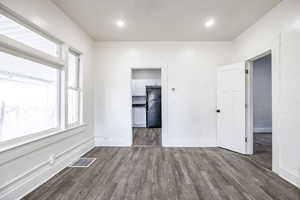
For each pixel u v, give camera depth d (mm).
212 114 4203
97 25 3361
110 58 4246
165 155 3514
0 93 1869
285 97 2398
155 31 3648
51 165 2500
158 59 4227
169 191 2111
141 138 5211
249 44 3420
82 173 2627
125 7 2719
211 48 4207
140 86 7609
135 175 2561
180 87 4227
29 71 2252
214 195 2023
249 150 3572
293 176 2262
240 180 2400
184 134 4219
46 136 2352
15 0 1876
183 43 4215
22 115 2148
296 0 2219
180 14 2938
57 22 2666
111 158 3328
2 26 1838
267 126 6410
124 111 4262
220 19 3107
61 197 1970
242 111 3570
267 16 2850
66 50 2926
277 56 2547
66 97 2916
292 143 2279
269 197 1980
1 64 1871
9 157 1789
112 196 2000
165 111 4223
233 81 3748
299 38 2162
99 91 4258
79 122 3553
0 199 1703
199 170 2748
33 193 2045
